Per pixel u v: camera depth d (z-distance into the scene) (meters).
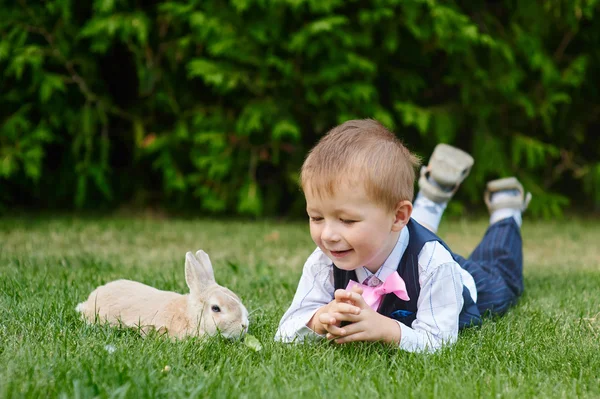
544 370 2.14
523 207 3.65
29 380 1.83
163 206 7.20
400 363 2.14
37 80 6.09
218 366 2.01
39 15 6.20
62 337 2.29
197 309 2.32
